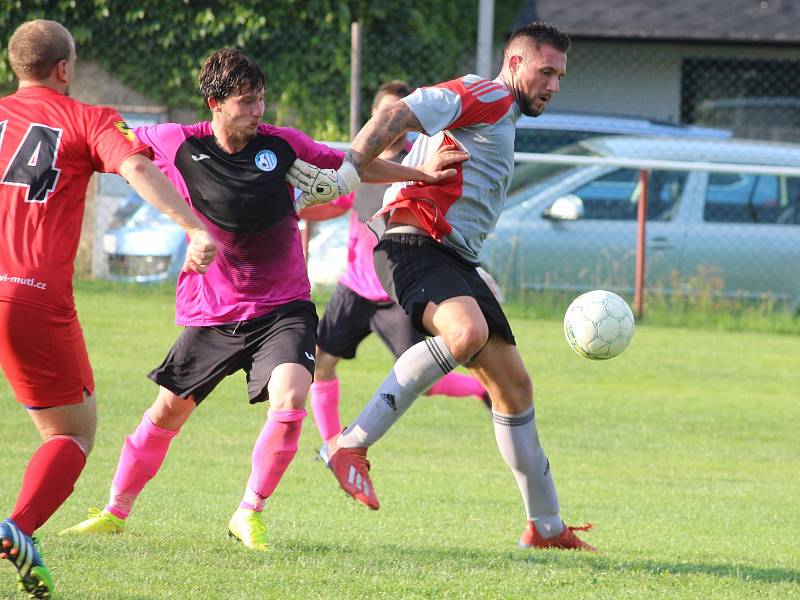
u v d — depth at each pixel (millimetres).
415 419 30922
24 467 22750
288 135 17281
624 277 46312
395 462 25875
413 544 17375
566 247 46094
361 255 24906
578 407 33406
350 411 30922
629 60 67688
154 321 41594
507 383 17234
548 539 17719
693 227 46719
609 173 46844
